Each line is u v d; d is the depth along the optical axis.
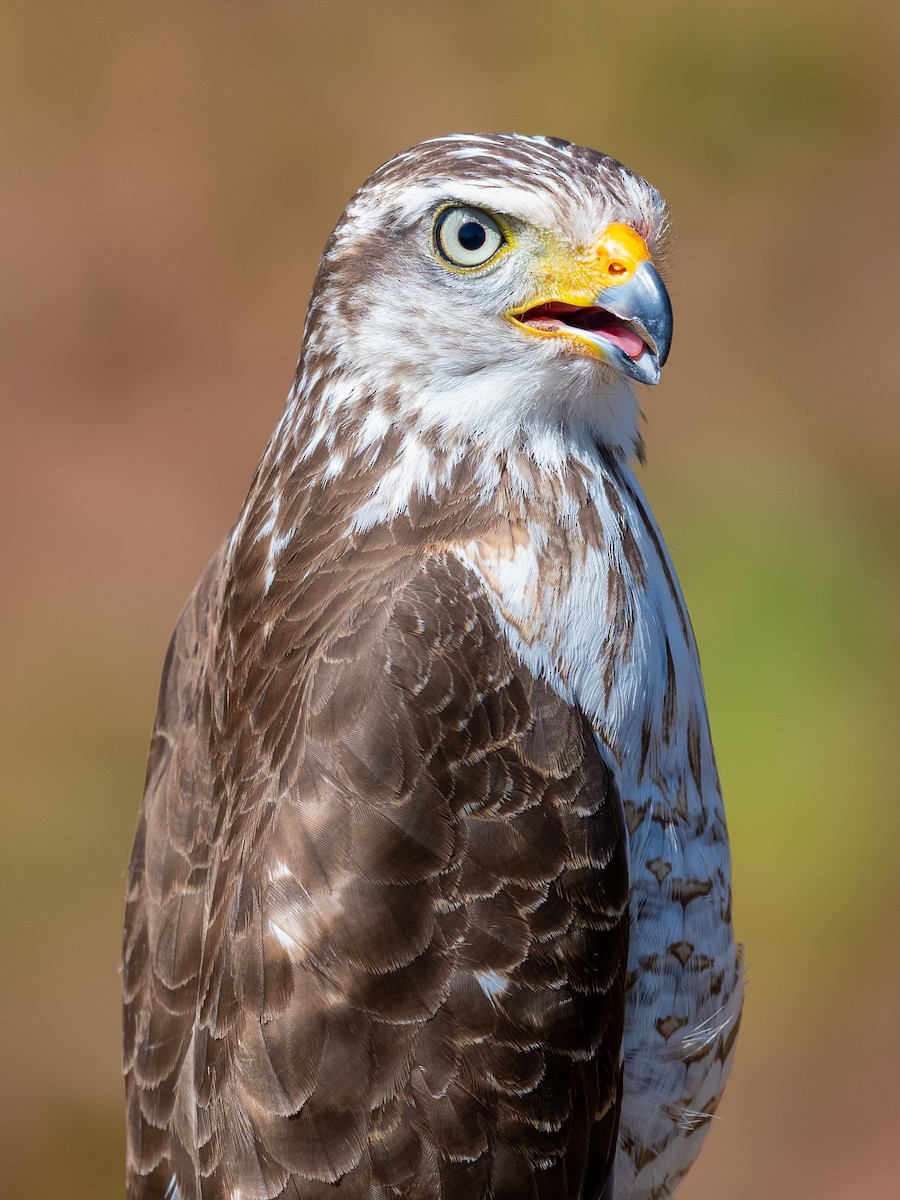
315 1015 6.12
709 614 15.18
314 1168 6.11
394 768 6.23
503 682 6.45
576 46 22.38
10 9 23.44
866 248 20.09
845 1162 12.69
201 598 7.66
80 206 21.41
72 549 17.61
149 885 7.01
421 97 22.27
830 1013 13.39
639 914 6.79
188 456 18.58
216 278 20.70
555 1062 6.37
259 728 6.55
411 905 6.18
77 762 16.02
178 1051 6.62
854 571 15.70
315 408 6.96
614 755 6.64
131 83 22.83
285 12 23.39
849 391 18.61
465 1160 6.23
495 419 6.78
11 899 14.91
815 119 21.55
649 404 18.31
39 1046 13.84
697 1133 7.29
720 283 19.77
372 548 6.67
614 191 6.99
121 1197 13.08
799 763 14.12
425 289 6.81
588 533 6.74
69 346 19.89
